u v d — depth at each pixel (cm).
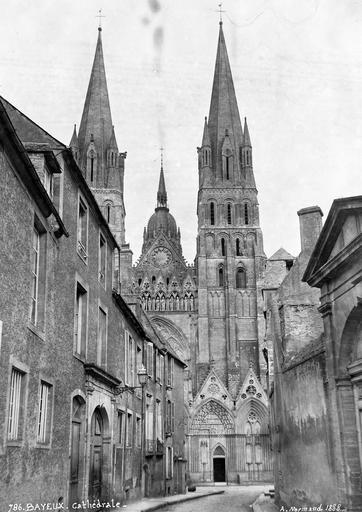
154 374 3547
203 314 8425
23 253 1234
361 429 1472
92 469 1947
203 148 9538
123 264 3906
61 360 1562
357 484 1454
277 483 2653
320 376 1698
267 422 6788
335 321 1577
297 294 2452
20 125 1706
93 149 9356
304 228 2534
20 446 1189
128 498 2588
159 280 8731
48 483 1402
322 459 1680
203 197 9181
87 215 1944
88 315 1912
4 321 1111
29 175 1227
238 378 7919
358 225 1434
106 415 2131
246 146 9475
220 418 6888
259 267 8675
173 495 4000
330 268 1543
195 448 6762
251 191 9231
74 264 1745
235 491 5134
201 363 8162
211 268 8788
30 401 1273
